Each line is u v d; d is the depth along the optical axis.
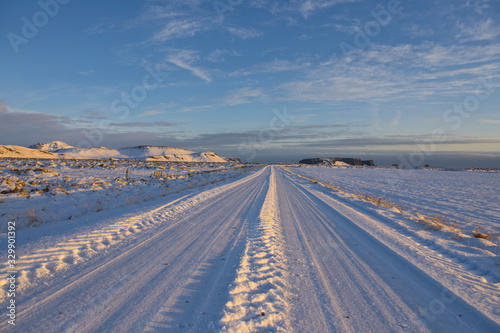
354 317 3.86
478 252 6.68
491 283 5.04
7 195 11.92
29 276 4.71
